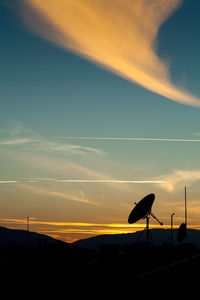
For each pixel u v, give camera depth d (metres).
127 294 25.66
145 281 26.92
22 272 34.72
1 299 25.91
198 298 24.17
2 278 31.92
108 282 27.98
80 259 44.06
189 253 42.31
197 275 27.70
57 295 26.27
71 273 32.66
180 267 29.14
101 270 33.06
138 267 34.19
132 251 45.12
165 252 41.97
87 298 25.28
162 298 24.50
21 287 28.69
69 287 27.86
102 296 25.52
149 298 24.69
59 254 44.56
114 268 34.47
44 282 29.53
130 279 27.58
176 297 24.50
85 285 27.81
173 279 27.17
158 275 27.72
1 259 40.00
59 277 30.83
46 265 39.34
